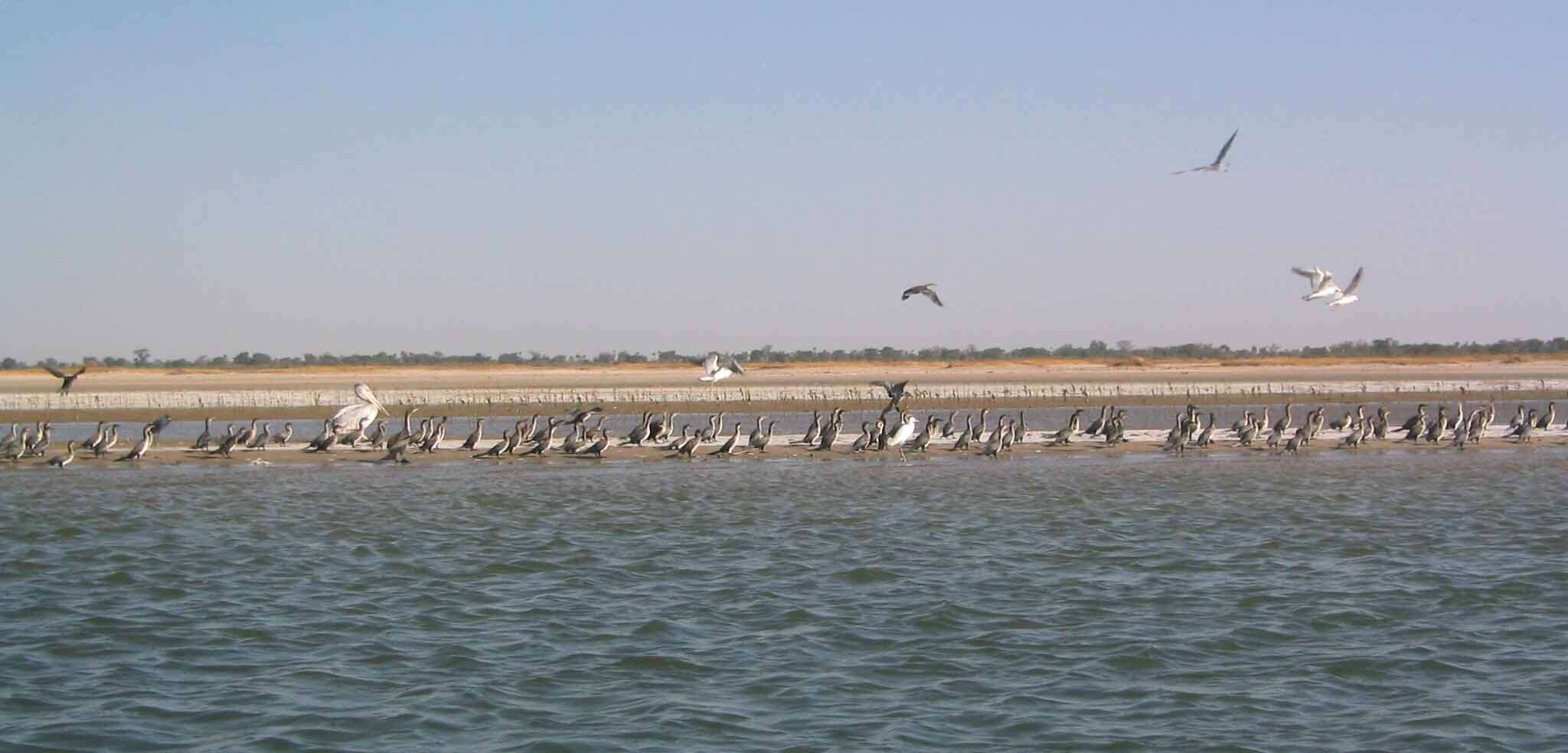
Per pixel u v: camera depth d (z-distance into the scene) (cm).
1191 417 6141
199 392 10300
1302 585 2838
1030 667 2202
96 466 5169
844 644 2336
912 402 9669
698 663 2219
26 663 2211
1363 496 4353
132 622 2494
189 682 2109
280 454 5484
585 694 2048
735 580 2881
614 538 3444
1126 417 8712
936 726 1902
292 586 2828
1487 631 2442
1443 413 6381
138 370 15988
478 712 1958
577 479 4778
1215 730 1891
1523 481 4800
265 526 3656
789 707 1986
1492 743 1836
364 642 2350
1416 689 2089
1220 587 2817
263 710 1967
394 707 1981
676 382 12106
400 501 4166
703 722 1912
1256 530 3603
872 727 1897
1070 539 3425
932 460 5434
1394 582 2875
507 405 9150
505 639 2370
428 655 2262
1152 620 2519
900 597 2711
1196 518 3819
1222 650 2308
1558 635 2416
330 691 2062
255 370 16238
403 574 2956
